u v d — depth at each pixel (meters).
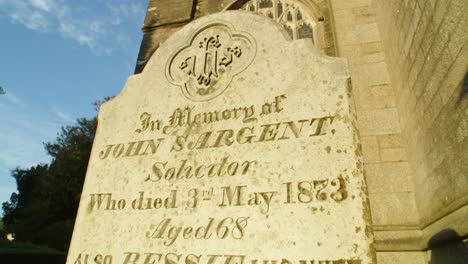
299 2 8.55
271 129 2.45
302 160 2.26
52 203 21.06
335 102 2.36
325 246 1.96
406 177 4.47
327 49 7.25
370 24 5.97
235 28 3.05
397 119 4.90
